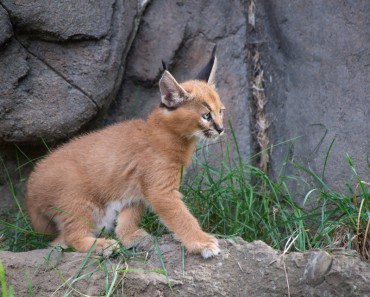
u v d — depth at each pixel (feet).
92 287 34.86
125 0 44.57
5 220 43.62
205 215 41.11
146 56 47.70
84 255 36.19
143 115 47.75
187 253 36.14
